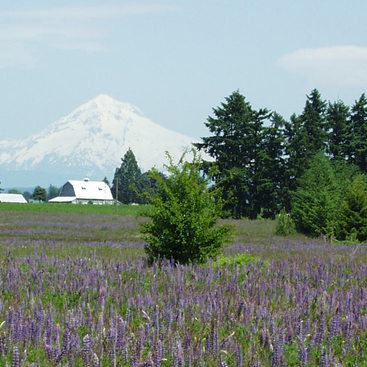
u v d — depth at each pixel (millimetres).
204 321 35812
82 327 33750
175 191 71438
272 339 31141
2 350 27484
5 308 37812
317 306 41688
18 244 109000
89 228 170875
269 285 50531
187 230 68875
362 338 34094
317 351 30734
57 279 52000
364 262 86750
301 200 173250
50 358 26688
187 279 52906
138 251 97000
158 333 31359
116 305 41469
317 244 131500
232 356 28391
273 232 171250
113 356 26984
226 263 68250
